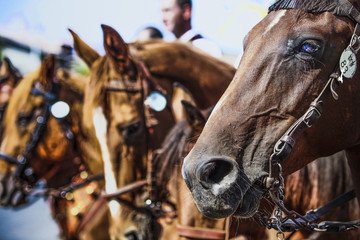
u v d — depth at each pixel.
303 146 1.68
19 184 4.65
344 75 1.63
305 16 1.67
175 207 3.22
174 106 3.46
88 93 3.41
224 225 2.74
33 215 8.81
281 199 1.64
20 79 5.51
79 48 3.58
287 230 1.92
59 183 4.75
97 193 4.63
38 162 4.68
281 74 1.63
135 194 3.35
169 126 3.42
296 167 1.70
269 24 1.70
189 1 3.94
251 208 1.61
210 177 1.60
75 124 4.37
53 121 4.59
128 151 3.29
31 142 4.61
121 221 3.36
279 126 1.62
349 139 1.75
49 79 4.55
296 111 1.62
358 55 1.71
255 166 1.61
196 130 2.88
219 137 1.61
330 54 1.64
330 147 1.73
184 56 3.45
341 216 2.42
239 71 1.68
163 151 3.15
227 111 1.64
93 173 4.09
